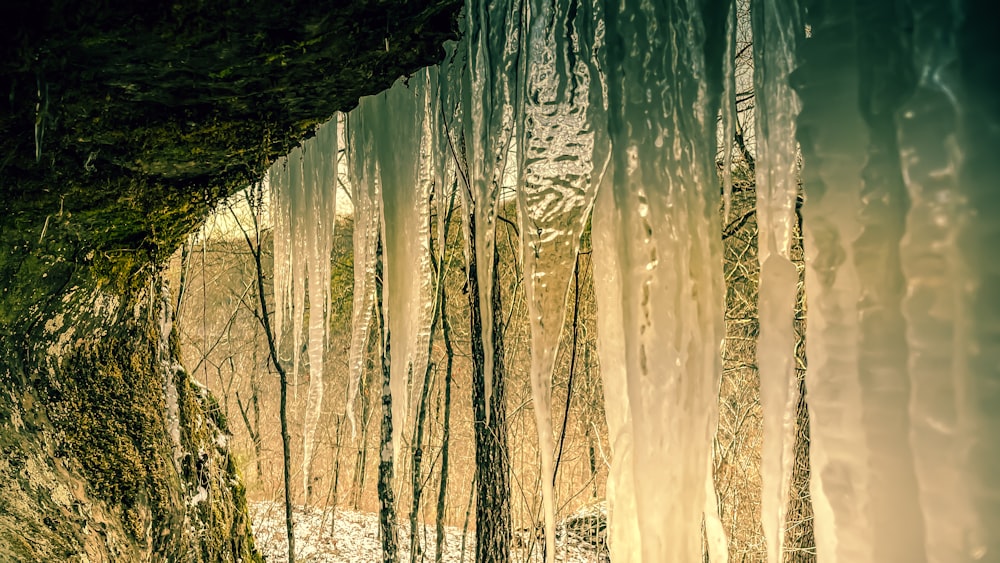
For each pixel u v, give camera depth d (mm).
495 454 4906
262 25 1732
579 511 8109
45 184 2340
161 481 3410
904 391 1171
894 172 1182
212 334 10859
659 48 1814
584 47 2168
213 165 2666
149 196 2744
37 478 2928
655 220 1837
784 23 1630
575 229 2262
